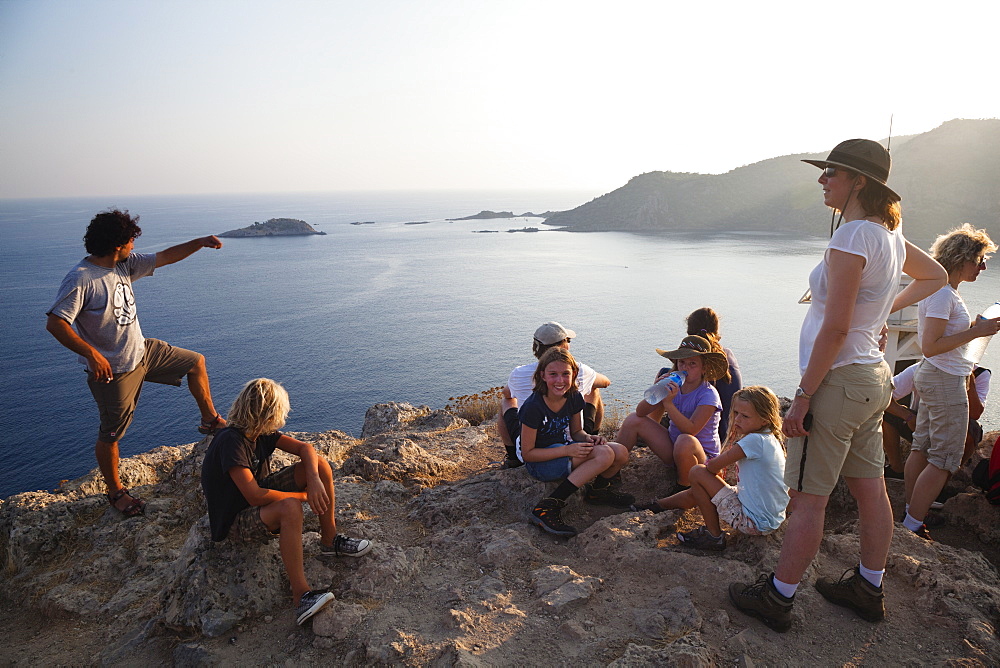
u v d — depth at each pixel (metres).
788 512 3.79
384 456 4.82
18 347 117.19
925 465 3.61
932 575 2.92
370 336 125.25
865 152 2.44
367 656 2.48
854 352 2.46
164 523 3.96
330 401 87.12
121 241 3.79
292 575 2.85
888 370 2.55
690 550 3.37
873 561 2.64
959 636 2.55
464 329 129.38
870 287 2.40
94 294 3.75
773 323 122.25
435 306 155.25
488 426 6.32
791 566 2.55
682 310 139.88
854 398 2.44
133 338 4.00
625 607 2.80
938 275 2.84
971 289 117.44
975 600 2.73
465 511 3.91
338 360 108.19
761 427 3.23
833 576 2.99
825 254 2.47
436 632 2.63
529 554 3.29
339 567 3.17
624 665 2.31
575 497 4.06
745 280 176.12
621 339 115.62
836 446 2.48
